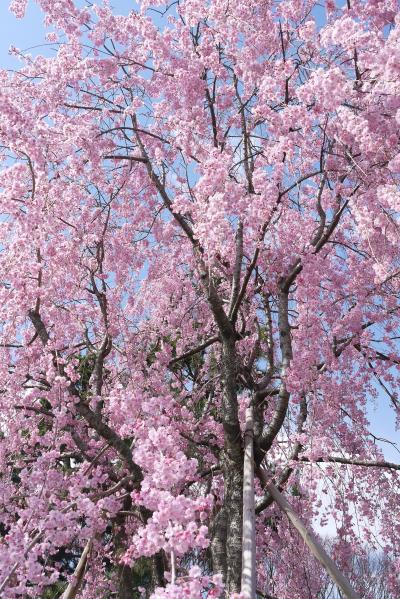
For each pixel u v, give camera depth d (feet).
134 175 25.03
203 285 20.84
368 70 16.87
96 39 22.47
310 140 20.25
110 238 25.12
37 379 19.43
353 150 18.13
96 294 22.84
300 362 18.83
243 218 16.44
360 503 20.27
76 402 18.44
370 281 22.02
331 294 23.80
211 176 16.20
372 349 21.56
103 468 20.98
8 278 19.20
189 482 22.21
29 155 18.60
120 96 23.02
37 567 11.39
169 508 10.05
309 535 15.93
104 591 22.00
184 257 27.91
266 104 18.98
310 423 18.61
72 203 22.30
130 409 17.16
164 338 28.48
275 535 23.08
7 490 16.02
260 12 22.53
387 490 21.48
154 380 23.48
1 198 17.81
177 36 24.06
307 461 19.80
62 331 21.31
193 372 31.55
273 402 24.57
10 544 11.62
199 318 29.37
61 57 21.33
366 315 22.20
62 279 22.80
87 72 21.12
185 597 8.91
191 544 9.70
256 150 22.81
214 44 22.47
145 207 25.39
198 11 21.77
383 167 17.48
